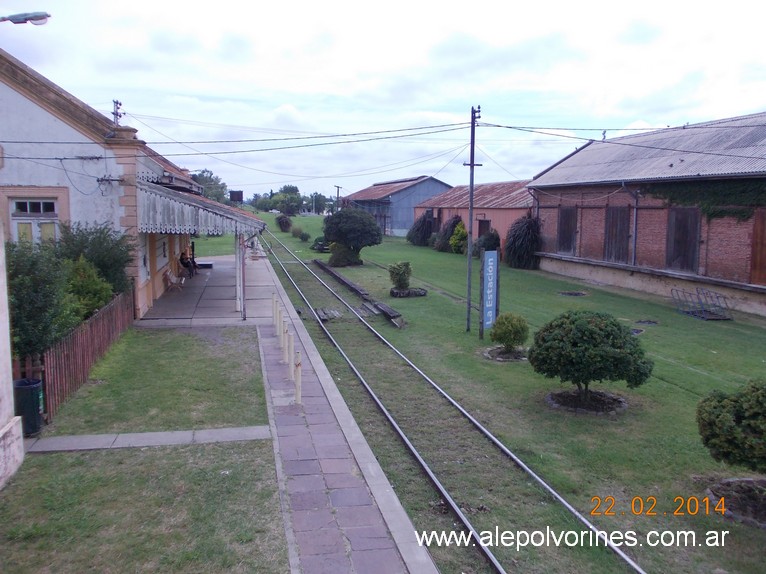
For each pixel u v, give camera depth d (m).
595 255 29.39
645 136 30.95
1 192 16.92
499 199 41.84
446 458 9.02
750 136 23.00
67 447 8.78
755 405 7.11
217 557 6.11
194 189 31.02
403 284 24.70
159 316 18.86
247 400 11.13
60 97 16.80
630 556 6.46
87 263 14.59
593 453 9.10
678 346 15.92
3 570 5.82
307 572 5.91
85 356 11.98
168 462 8.36
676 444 9.43
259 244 53.91
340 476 8.09
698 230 22.91
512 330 14.80
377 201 64.69
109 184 17.31
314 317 20.39
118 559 6.04
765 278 20.11
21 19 9.46
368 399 11.84
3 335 7.86
